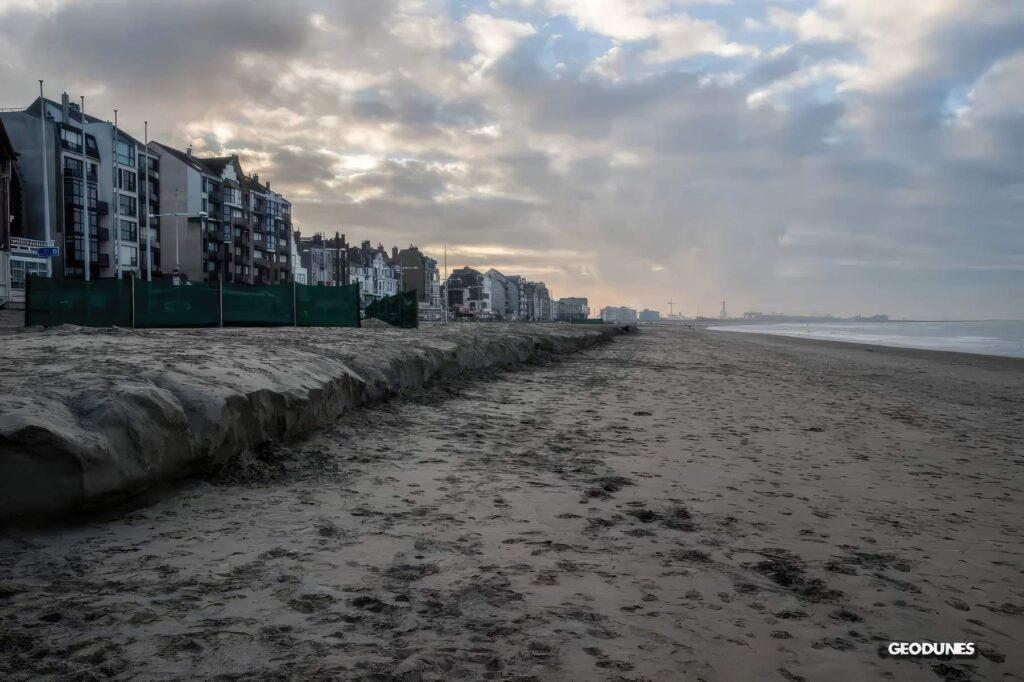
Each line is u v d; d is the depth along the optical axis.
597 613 3.50
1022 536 5.31
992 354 43.41
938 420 12.62
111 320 20.16
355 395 9.41
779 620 3.54
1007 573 4.42
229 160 91.44
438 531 4.82
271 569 3.96
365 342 13.71
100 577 3.74
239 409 6.16
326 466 6.76
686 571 4.21
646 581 4.01
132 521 4.76
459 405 11.61
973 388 20.08
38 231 60.75
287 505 5.39
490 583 3.84
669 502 5.93
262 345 10.10
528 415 11.05
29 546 4.13
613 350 36.88
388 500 5.67
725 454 8.38
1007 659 3.20
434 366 13.63
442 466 7.08
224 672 2.74
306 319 25.91
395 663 2.85
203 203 84.31
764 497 6.27
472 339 19.42
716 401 14.15
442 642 3.09
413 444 8.16
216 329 21.31
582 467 7.30
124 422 4.94
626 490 6.32
